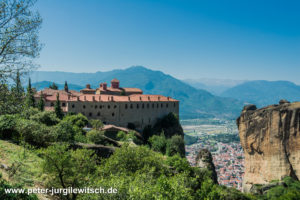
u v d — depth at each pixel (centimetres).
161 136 8275
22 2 1756
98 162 3228
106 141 5244
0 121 3209
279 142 6144
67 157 2122
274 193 5034
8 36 1714
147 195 1628
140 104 10756
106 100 9994
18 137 3206
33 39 1848
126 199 1608
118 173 2281
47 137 3388
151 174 2456
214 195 2733
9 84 1747
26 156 2647
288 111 6112
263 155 6425
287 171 5912
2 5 1675
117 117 10062
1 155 2419
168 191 1788
